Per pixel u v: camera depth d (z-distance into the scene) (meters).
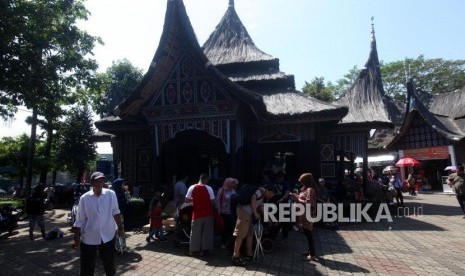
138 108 12.28
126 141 16.27
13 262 7.91
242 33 18.06
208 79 11.76
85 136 27.75
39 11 11.91
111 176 21.72
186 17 11.59
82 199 5.19
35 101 11.98
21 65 11.17
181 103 11.98
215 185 15.06
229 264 7.17
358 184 14.34
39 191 10.72
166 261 7.45
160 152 12.16
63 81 13.38
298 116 12.98
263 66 16.16
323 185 11.84
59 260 7.97
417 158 32.97
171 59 11.97
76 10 13.17
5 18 10.70
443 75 45.69
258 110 11.74
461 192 12.98
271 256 7.76
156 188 11.93
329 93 31.11
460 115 34.19
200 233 7.88
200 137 15.07
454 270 6.63
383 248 8.44
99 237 5.14
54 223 14.61
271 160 15.11
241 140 12.48
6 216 11.82
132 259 7.63
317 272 6.60
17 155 31.86
